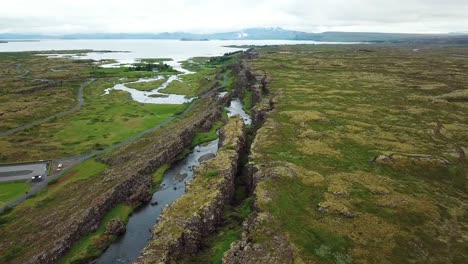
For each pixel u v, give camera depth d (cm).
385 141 8288
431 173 6725
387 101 12056
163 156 8856
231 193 6619
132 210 6738
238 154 7938
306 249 4550
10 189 7506
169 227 5225
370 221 5138
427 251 4491
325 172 6744
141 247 5603
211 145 10250
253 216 5434
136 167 8188
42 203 6938
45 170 8481
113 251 5516
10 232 5931
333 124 9631
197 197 5997
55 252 5303
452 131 8894
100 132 11531
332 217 5262
